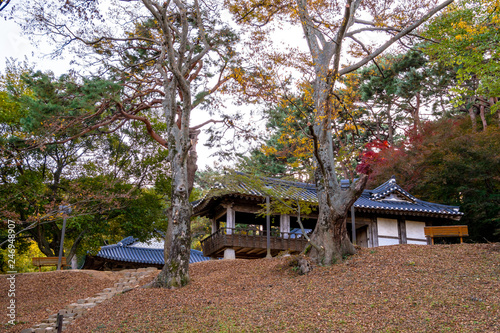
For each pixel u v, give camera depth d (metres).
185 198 13.81
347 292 10.88
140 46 17.31
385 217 22.95
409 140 29.86
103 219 22.94
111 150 24.31
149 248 27.12
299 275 13.30
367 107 29.98
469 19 15.81
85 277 17.33
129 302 11.92
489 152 24.59
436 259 13.16
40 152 21.69
